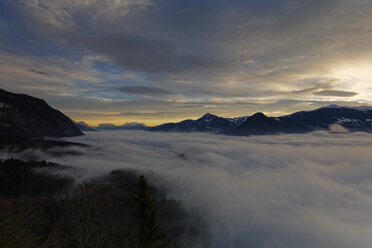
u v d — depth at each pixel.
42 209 94.75
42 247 36.38
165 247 48.22
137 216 47.72
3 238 28.59
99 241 58.31
